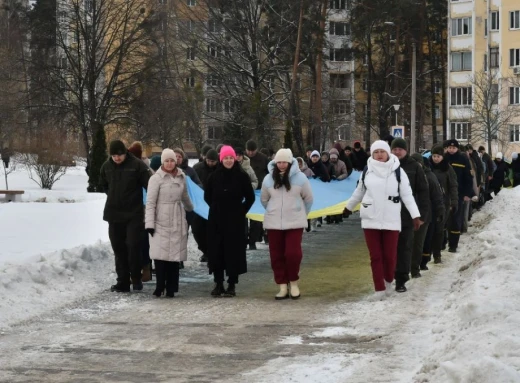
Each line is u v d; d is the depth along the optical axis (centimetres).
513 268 1199
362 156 3198
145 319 1130
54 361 892
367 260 1814
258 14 5462
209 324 1095
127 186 1360
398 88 7244
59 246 1808
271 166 1338
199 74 5556
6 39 6288
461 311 917
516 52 7694
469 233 2264
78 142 5228
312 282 1487
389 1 6831
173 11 5566
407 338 972
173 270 1328
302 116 5547
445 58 8156
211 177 1339
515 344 736
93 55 5091
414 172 1400
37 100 5281
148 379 818
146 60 5297
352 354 905
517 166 4284
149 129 5362
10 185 4516
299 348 943
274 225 1316
